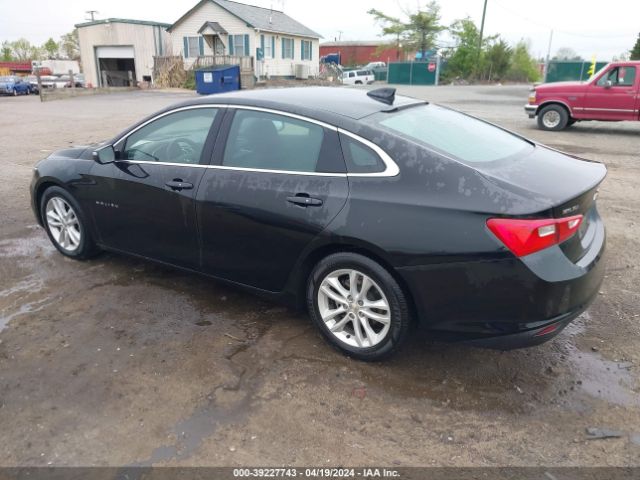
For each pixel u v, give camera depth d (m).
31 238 5.61
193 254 4.00
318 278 3.39
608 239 5.52
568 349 3.51
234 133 3.73
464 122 3.88
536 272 2.73
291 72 40.84
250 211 3.53
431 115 3.79
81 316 3.95
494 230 2.77
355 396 3.04
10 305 4.12
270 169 3.52
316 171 3.33
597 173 3.31
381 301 3.19
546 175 3.09
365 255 3.18
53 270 4.78
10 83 37.41
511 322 2.85
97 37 40.22
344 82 47.66
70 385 3.15
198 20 37.06
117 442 2.71
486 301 2.86
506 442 2.69
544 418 2.86
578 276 2.83
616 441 2.70
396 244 2.97
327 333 3.46
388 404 2.98
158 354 3.46
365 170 3.17
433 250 2.90
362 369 3.30
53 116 18.11
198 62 35.31
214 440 2.72
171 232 4.07
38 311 4.02
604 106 13.16
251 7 39.47
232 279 3.87
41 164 4.95
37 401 3.02
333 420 2.85
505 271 2.78
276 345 3.56
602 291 4.34
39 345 3.57
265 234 3.51
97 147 4.64
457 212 2.86
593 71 35.53
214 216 3.73
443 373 3.26
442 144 3.25
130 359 3.41
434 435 2.75
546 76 47.56
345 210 3.15
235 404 2.98
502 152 3.42
